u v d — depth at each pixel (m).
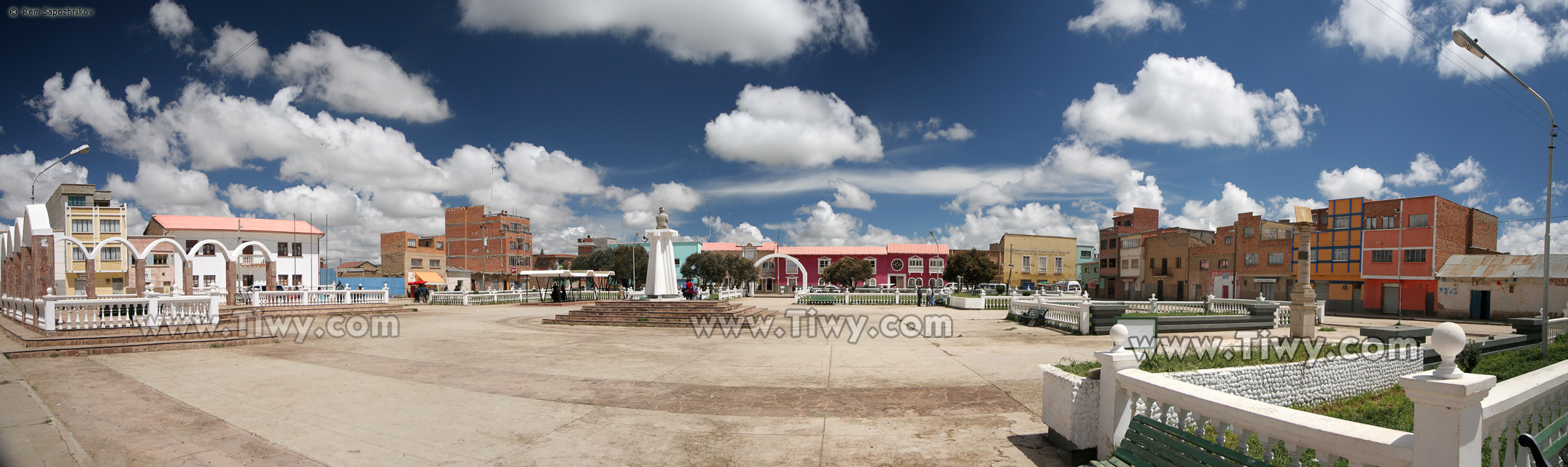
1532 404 4.53
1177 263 53.91
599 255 72.31
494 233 73.69
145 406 7.59
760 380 9.76
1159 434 4.56
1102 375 5.62
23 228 19.55
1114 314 17.16
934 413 7.59
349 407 7.73
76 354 11.75
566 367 11.05
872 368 10.94
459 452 6.01
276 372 10.17
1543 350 12.27
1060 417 5.98
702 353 12.96
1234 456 3.82
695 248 79.31
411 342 14.88
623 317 20.97
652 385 9.34
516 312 29.34
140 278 21.75
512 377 9.97
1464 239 35.53
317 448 6.03
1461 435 3.13
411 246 68.56
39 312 14.31
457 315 26.19
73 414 7.11
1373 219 36.75
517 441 6.43
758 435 6.67
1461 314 32.31
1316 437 3.76
